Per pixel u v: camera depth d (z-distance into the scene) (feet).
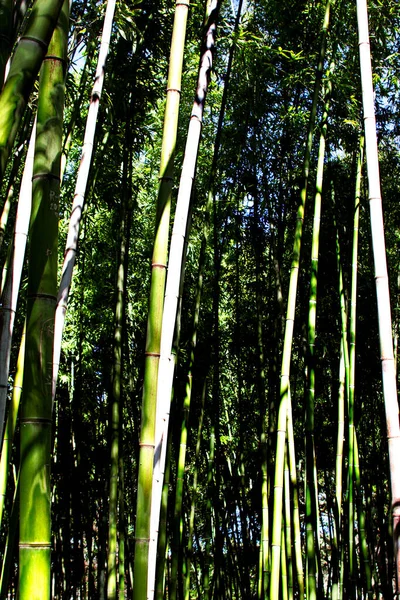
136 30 13.65
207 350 19.63
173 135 7.06
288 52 16.84
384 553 17.76
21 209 8.55
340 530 13.56
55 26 4.84
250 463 22.25
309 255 18.93
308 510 12.08
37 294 4.80
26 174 8.73
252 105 17.04
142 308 21.84
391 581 17.13
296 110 16.94
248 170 17.87
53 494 20.15
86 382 21.89
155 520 6.91
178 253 7.55
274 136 17.85
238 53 16.34
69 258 8.41
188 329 21.01
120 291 14.48
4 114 4.47
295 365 19.69
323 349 20.15
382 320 8.29
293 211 18.86
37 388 4.68
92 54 12.99
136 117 17.01
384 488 20.44
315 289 12.82
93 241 20.68
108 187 17.89
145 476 6.12
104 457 20.15
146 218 22.81
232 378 24.00
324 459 20.70
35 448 4.60
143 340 21.43
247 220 19.13
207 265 22.20
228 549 20.03
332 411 20.54
